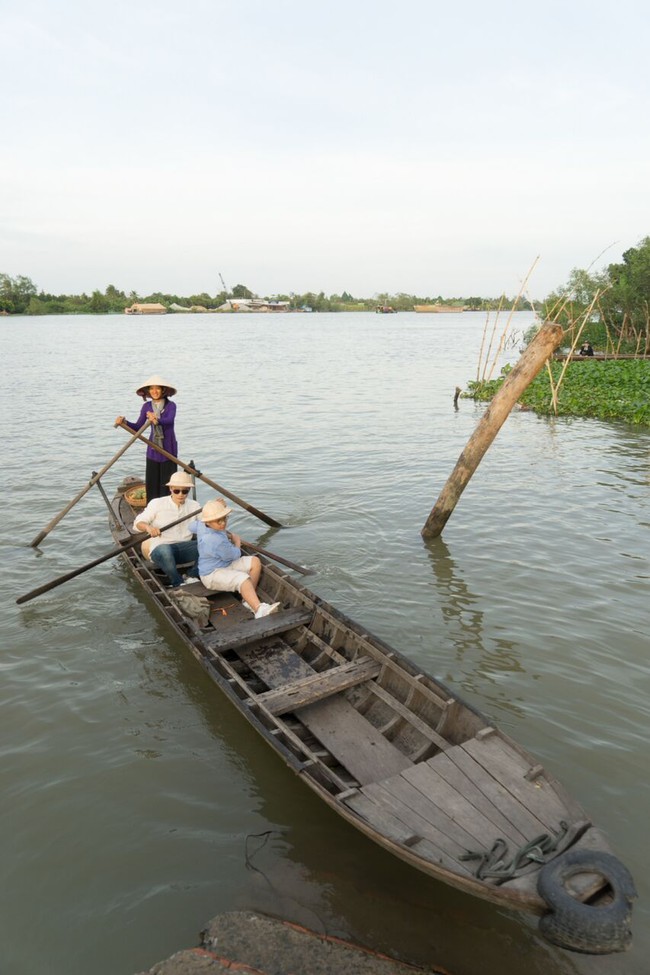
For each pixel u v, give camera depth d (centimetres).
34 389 2706
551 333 916
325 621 687
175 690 651
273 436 1756
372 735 528
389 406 2252
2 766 548
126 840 474
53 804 508
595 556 937
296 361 4109
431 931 402
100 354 4697
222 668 622
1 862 458
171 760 555
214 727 597
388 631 743
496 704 612
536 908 351
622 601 804
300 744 495
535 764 448
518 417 2056
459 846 394
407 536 1029
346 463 1467
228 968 368
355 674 585
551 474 1359
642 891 424
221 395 2528
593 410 2062
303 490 1276
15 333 8275
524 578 870
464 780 445
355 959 374
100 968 387
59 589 867
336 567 916
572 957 386
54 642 738
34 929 411
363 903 420
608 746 557
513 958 385
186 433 1806
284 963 371
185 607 714
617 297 3722
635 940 394
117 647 729
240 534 1050
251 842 471
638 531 1030
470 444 962
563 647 706
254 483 1325
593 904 349
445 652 700
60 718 608
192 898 429
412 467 1425
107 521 1112
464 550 967
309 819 492
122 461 1512
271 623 687
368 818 415
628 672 661
